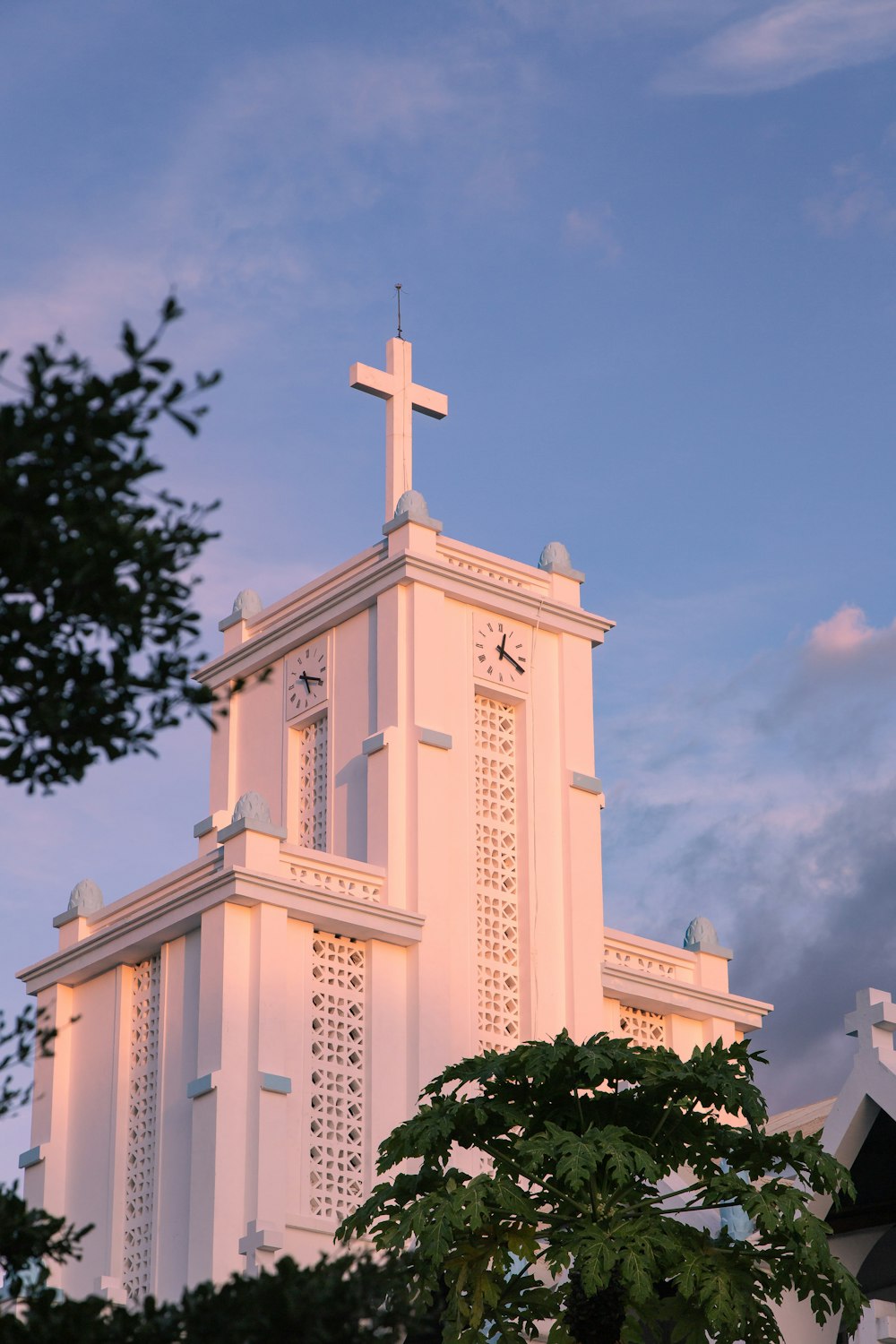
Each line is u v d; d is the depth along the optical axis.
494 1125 26.30
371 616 40.31
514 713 40.78
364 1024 37.09
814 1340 29.25
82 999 39.34
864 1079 27.66
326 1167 35.78
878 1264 29.02
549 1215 25.20
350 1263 14.88
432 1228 24.53
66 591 13.48
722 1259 25.08
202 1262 34.44
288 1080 35.44
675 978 41.19
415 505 40.31
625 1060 25.38
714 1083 25.28
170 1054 37.06
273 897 36.31
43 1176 38.06
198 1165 35.06
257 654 42.03
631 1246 24.25
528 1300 26.00
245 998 35.97
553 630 41.38
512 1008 38.88
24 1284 15.14
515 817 40.03
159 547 13.63
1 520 13.11
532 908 39.38
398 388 42.19
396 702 39.06
